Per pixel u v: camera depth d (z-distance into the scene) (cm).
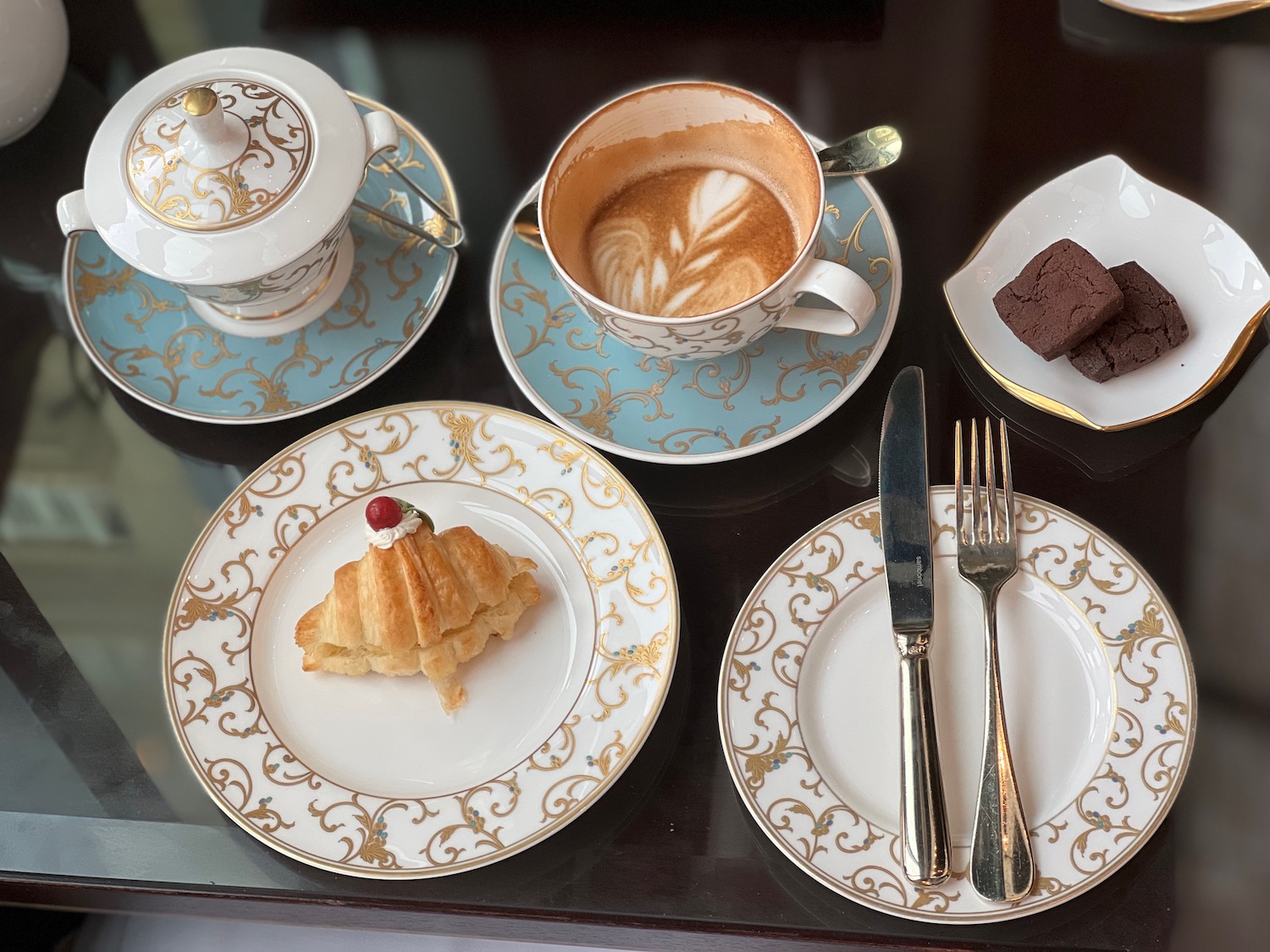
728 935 66
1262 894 63
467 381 85
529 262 85
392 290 87
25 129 98
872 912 66
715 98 81
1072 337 74
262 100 78
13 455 87
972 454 74
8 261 95
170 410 83
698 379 80
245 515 78
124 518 84
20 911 95
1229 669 69
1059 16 93
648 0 98
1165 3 91
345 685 74
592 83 95
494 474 79
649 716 68
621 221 84
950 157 88
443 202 91
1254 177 84
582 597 75
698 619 75
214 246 75
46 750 77
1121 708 66
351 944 94
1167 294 76
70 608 81
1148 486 75
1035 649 69
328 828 68
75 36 104
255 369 85
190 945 95
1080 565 70
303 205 76
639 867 68
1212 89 88
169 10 104
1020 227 82
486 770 70
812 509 78
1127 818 63
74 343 91
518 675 73
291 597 77
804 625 71
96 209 77
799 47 94
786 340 81
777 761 66
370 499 79
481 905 68
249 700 73
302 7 103
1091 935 63
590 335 82
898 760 67
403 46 100
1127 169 81
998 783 64
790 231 81
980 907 61
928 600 70
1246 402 77
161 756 76
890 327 79
